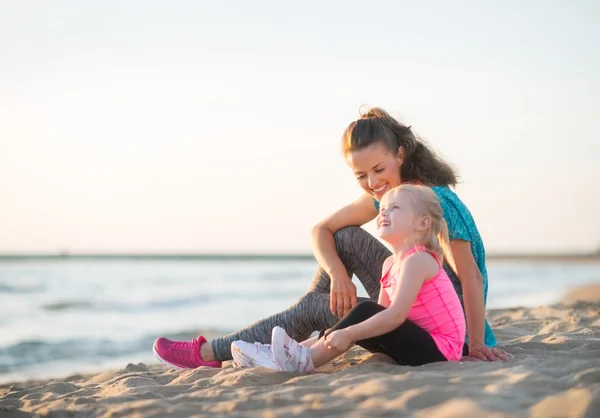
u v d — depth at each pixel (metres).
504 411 1.94
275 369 2.96
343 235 3.31
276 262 61.03
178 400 2.52
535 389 2.14
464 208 3.06
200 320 12.91
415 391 2.20
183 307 15.95
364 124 3.14
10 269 39.09
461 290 3.12
